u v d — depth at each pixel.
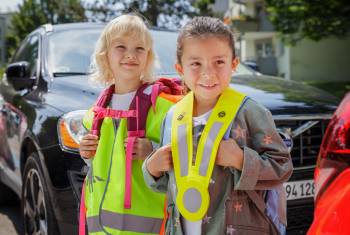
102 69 2.35
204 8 17.52
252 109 1.81
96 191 2.17
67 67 4.04
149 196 2.12
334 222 1.76
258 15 28.20
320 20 14.45
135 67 2.24
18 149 3.96
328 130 2.11
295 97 3.51
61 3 17.00
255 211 1.79
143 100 2.17
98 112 2.24
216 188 1.78
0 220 4.73
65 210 2.91
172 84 2.28
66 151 3.00
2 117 4.61
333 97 3.84
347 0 13.86
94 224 2.16
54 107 3.37
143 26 2.29
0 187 5.07
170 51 4.27
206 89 1.81
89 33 4.49
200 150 1.77
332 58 26.12
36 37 4.75
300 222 3.22
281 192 1.87
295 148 3.30
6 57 41.00
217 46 1.80
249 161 1.71
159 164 1.86
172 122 1.89
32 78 4.14
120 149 2.14
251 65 5.27
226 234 1.77
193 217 1.76
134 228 2.10
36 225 3.48
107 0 14.20
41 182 3.20
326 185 1.99
